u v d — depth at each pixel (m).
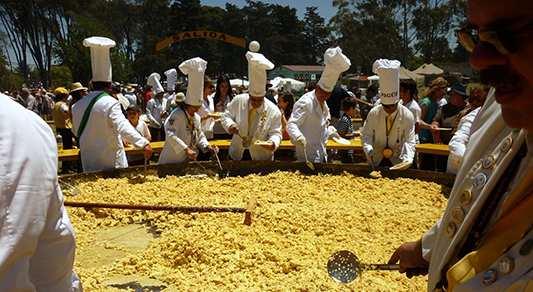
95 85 5.29
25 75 77.75
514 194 1.07
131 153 6.75
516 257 1.00
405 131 5.46
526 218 1.05
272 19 97.31
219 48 87.25
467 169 1.31
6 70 53.44
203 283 2.82
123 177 5.20
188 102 5.65
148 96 19.33
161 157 5.86
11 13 69.94
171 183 5.08
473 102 4.72
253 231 3.53
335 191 4.83
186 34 11.63
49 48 71.81
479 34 0.99
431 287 1.35
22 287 1.15
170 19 78.50
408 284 2.74
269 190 4.83
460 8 53.09
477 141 1.30
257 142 5.55
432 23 57.69
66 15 71.25
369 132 5.56
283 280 2.82
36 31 71.12
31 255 1.21
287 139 8.09
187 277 2.94
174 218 3.95
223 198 4.42
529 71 0.93
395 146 5.48
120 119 5.12
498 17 0.95
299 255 3.15
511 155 1.13
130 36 84.00
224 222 3.72
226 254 3.14
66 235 1.38
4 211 1.11
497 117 1.25
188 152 5.55
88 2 77.62
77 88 9.45
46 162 1.25
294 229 3.62
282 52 95.44
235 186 4.98
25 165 1.17
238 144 6.02
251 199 3.99
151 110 11.45
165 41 11.59
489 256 1.10
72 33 38.34
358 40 64.44
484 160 1.23
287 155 7.96
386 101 5.21
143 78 75.38
